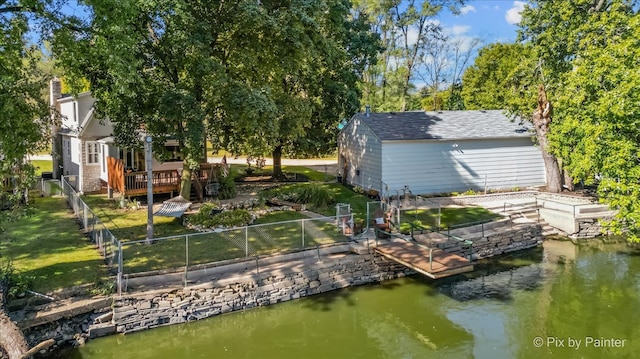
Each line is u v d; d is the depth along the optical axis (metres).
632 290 14.05
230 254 13.91
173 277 12.31
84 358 10.00
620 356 10.30
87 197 22.73
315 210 20.33
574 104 18.70
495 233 17.84
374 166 23.78
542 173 26.50
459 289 14.20
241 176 30.20
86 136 23.66
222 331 11.51
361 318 12.28
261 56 19.33
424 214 19.98
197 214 17.81
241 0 17.36
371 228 17.16
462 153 24.52
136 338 10.88
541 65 23.89
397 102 42.50
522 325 11.84
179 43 15.83
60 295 10.88
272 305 12.76
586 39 18.98
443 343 10.96
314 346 10.86
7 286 10.43
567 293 13.84
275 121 18.17
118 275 11.33
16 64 11.34
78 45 12.79
